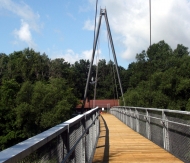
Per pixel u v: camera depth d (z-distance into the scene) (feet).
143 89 135.33
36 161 7.36
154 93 125.49
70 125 12.73
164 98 123.75
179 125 25.40
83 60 401.90
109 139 40.83
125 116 72.74
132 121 57.52
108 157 27.25
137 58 220.23
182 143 24.58
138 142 37.42
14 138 156.66
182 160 24.61
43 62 276.62
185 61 148.05
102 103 266.57
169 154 28.25
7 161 5.39
